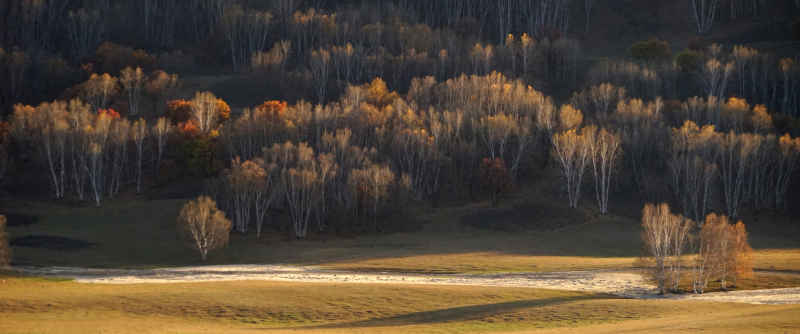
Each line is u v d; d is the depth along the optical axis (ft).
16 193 383.45
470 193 399.03
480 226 344.69
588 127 382.01
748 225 343.05
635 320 124.88
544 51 614.34
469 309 141.79
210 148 406.21
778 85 533.14
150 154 442.50
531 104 443.73
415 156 402.31
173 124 472.85
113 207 364.79
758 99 531.09
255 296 152.76
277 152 364.99
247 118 421.59
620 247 286.66
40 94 579.89
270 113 445.37
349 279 200.13
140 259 267.80
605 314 133.59
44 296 147.33
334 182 359.87
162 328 113.60
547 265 229.45
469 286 178.70
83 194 389.60
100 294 152.25
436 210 379.14
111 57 634.02
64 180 406.00
